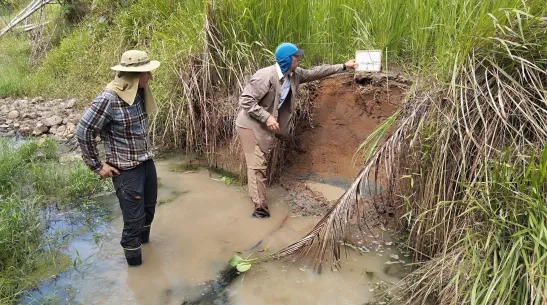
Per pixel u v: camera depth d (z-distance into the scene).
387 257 3.46
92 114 2.91
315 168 4.59
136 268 3.37
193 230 3.89
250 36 4.77
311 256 3.46
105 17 7.85
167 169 5.08
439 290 2.68
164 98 5.30
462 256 2.67
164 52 5.45
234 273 3.31
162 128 5.48
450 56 3.18
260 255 3.52
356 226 3.84
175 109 5.26
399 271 3.29
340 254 3.49
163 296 3.07
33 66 8.66
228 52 4.80
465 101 2.89
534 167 2.52
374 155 3.34
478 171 2.82
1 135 6.16
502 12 2.85
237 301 3.02
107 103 2.93
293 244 3.33
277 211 4.18
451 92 2.98
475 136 2.91
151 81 5.53
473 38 2.90
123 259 3.49
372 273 3.28
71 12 9.02
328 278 3.24
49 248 3.51
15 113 6.65
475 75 2.97
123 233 3.29
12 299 2.94
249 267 3.30
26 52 9.44
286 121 3.99
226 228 3.91
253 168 3.97
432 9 4.25
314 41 4.69
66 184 4.61
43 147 5.50
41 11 9.37
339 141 4.48
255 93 3.70
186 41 5.24
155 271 3.34
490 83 2.95
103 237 3.80
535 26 2.79
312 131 4.59
